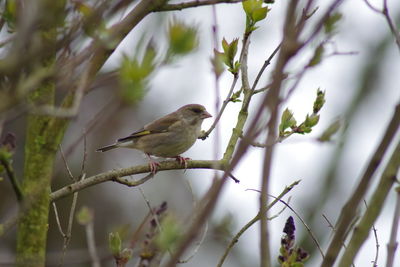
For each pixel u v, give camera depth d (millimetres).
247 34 9484
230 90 9805
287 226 7855
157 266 6660
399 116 5137
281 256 7770
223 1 7555
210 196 4906
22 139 20234
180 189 23734
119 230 7781
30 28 4910
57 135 7699
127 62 4906
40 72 5219
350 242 5652
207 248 22031
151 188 23500
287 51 4816
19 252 7586
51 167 7723
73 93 7562
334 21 6098
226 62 9711
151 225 6758
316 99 9555
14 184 7215
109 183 23453
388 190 5664
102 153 22562
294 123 9461
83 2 5695
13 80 4941
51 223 21969
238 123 10766
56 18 5402
